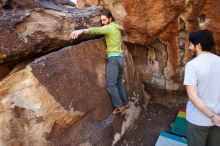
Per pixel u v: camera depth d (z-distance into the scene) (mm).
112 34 3113
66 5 4133
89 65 3055
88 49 3096
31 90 2381
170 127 3840
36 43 2879
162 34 3908
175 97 4512
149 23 3801
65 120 2654
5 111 2277
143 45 4270
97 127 3037
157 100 4531
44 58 2525
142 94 4332
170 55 4184
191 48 2230
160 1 3584
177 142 3334
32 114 2387
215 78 2078
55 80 2570
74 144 2717
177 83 4398
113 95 3227
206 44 2088
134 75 4176
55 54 2643
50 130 2516
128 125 3686
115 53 3154
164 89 4539
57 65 2619
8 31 2598
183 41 3996
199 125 2111
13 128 2307
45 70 2492
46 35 2971
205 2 3504
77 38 3311
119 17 3920
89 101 2955
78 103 2797
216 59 2107
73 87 2762
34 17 2910
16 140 2318
